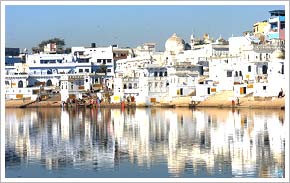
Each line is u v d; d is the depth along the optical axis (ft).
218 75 478.59
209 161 154.30
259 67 448.24
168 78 474.90
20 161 159.43
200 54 567.59
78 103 491.31
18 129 259.19
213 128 241.96
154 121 294.66
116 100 492.95
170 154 167.84
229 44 547.90
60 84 540.52
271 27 574.15
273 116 299.38
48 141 206.08
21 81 574.97
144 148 181.98
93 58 650.43
